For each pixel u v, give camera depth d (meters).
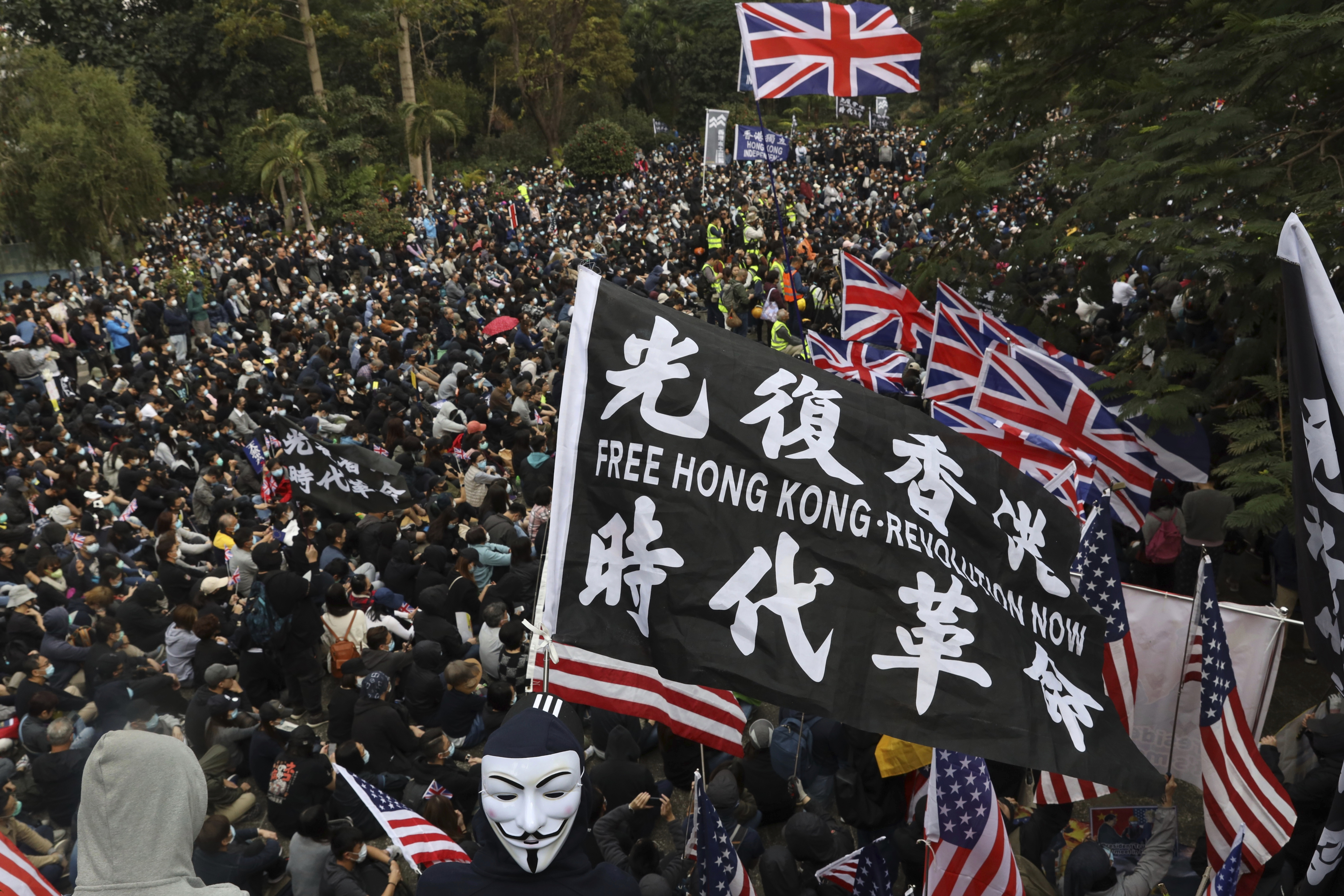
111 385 17.81
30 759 7.66
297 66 52.34
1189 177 8.64
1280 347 8.79
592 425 3.40
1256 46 8.37
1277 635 5.36
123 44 50.03
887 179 43.66
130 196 33.84
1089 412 8.65
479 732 8.23
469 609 9.33
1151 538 9.37
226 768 7.58
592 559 3.33
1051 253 10.53
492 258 29.97
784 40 14.24
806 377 3.59
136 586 10.02
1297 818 5.60
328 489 10.62
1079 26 11.12
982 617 3.39
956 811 4.23
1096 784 5.10
